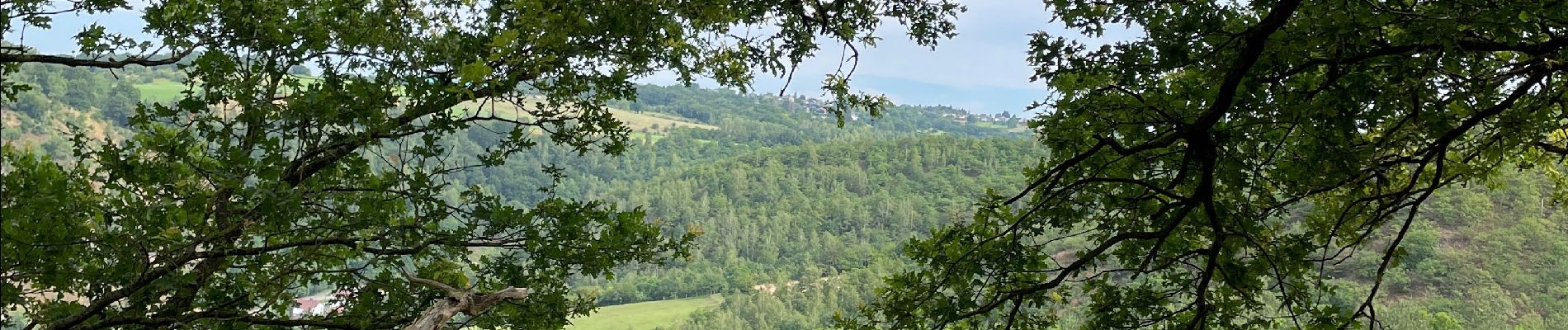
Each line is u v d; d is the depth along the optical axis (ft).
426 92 23.44
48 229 17.66
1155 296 26.99
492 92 23.91
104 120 366.22
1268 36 18.72
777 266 604.08
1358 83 19.45
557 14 22.48
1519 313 301.43
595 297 29.30
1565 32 19.25
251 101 21.86
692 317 459.73
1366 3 18.44
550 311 28.02
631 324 463.83
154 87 488.85
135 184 20.93
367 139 22.68
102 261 19.58
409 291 25.45
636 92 27.02
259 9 24.14
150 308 21.42
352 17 24.61
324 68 24.03
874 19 26.48
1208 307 25.27
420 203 24.08
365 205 22.91
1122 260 27.63
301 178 22.58
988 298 26.32
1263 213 26.30
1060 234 26.73
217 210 22.12
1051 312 27.68
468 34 25.45
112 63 21.62
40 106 334.65
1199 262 29.30
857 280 460.14
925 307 26.48
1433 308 297.74
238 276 21.91
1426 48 18.80
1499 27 17.44
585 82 25.70
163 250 20.13
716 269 571.28
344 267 26.22
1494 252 327.26
